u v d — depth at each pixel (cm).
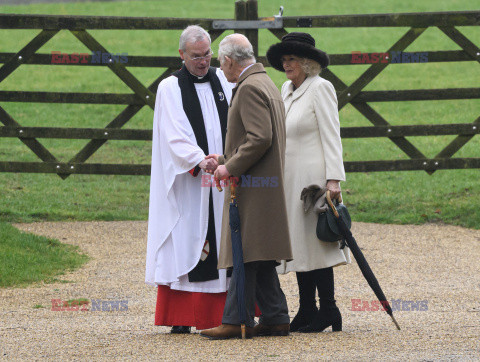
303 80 1969
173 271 1994
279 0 10550
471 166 3659
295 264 1928
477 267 2850
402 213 3703
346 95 3600
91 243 3180
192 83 2061
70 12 9450
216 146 2047
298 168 1944
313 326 1941
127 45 8225
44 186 4175
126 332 1950
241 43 1772
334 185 1908
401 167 3653
